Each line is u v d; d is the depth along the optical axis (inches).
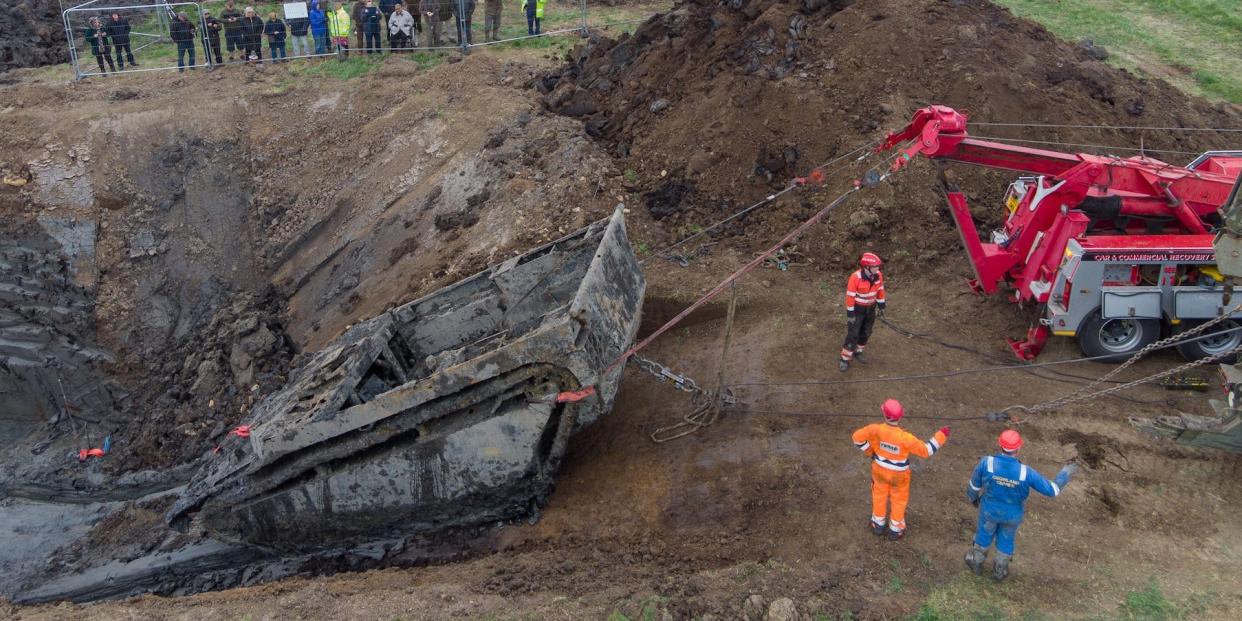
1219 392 366.6
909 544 293.6
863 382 380.5
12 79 770.2
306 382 410.3
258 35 778.2
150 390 562.6
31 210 617.9
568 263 401.7
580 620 269.7
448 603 288.5
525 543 349.1
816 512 314.2
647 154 550.3
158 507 468.4
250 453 387.2
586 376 324.5
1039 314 387.2
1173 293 359.3
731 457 351.3
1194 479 319.0
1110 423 349.4
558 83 660.7
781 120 526.0
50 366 555.8
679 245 492.7
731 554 306.0
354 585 326.3
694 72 579.8
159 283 606.9
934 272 468.4
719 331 445.4
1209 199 364.2
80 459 524.4
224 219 634.2
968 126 521.0
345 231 600.1
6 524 468.1
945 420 354.6
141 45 868.0
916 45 546.3
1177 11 823.7
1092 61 612.4
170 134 665.0
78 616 312.5
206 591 394.9
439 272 502.3
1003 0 861.8
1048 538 294.2
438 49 787.4
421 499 365.4
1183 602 264.5
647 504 343.9
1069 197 373.4
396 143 641.6
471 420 341.1
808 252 482.0
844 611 266.4
